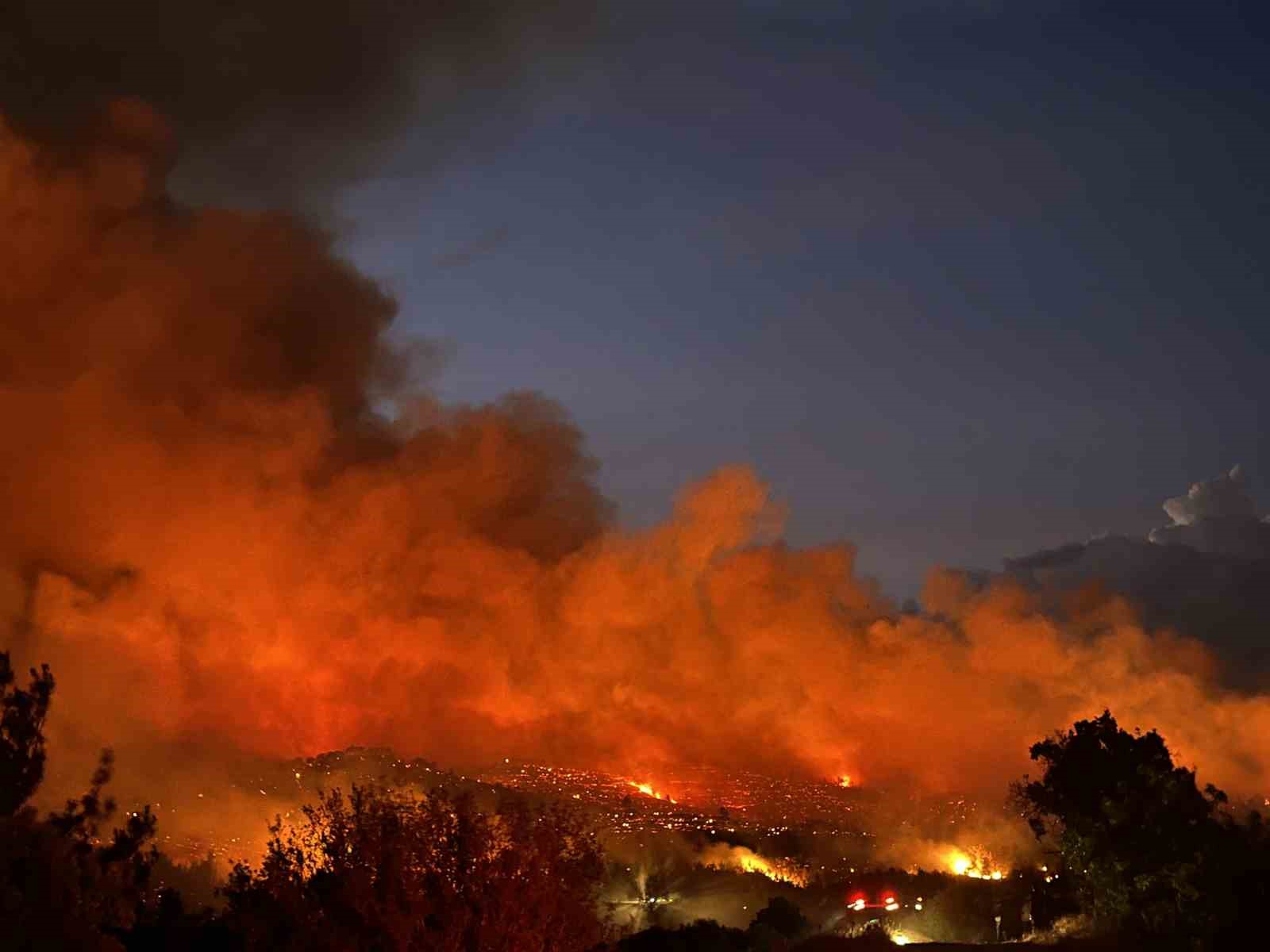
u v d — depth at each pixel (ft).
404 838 59.06
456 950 57.16
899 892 166.91
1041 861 206.69
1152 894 115.03
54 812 56.95
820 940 137.90
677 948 115.85
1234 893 107.34
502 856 59.16
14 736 56.24
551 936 59.62
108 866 55.57
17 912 44.14
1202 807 116.37
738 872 185.37
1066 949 114.32
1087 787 122.21
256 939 57.77
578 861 62.03
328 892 57.52
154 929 66.08
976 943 135.44
